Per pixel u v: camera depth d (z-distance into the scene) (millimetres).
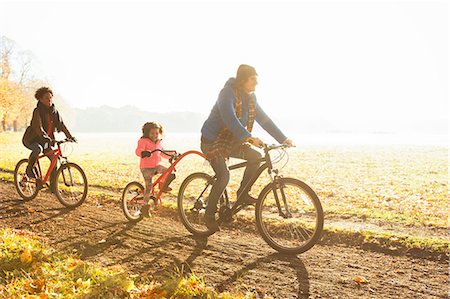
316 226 4750
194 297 3682
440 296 3717
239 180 11570
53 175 7707
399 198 8586
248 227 6000
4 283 3943
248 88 5086
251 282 4074
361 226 6238
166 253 4961
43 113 7664
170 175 6238
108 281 3893
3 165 14344
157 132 6258
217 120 5234
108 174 13258
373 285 3982
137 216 6570
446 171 13594
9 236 5203
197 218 5859
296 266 4492
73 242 5445
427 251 4781
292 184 4926
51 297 3576
